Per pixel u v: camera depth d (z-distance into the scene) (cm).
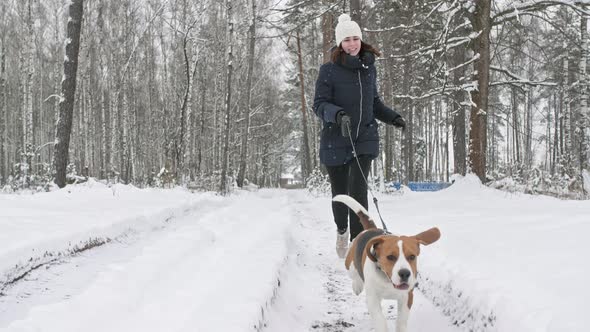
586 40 2534
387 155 2969
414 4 1552
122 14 3309
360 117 571
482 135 1421
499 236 492
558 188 1817
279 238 654
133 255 561
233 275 459
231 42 2334
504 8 1509
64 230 575
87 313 365
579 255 363
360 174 579
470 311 362
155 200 1092
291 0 1623
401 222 719
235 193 2300
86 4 2977
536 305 297
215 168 3391
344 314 430
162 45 3478
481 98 1422
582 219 507
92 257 544
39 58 4119
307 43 3394
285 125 6153
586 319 254
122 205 932
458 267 431
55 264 493
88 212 784
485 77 1422
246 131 2767
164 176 2109
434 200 1087
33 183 1877
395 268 326
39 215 711
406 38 1830
